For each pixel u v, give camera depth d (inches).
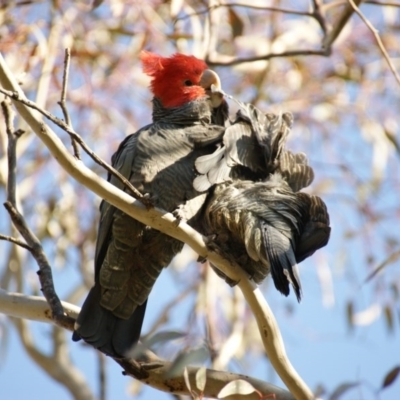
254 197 304.3
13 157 318.0
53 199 478.3
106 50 477.4
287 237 294.2
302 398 280.1
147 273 320.5
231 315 455.8
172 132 327.9
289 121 335.3
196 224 318.0
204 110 352.5
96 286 320.8
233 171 318.7
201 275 465.1
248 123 327.9
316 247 298.0
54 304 309.1
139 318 323.0
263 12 521.7
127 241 312.8
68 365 486.9
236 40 489.1
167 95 357.1
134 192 273.3
